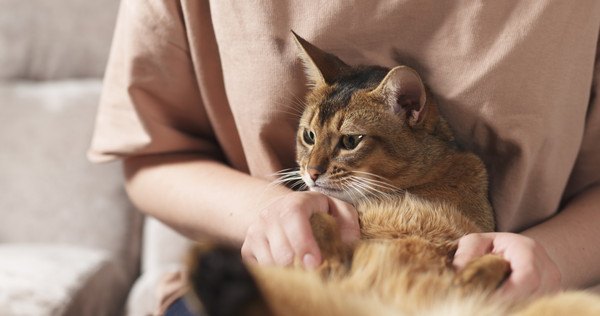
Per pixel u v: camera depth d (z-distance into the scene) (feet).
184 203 3.39
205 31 3.37
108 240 4.94
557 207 3.40
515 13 2.96
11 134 5.08
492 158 3.18
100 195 4.98
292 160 3.41
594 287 3.31
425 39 3.06
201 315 2.14
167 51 3.42
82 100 5.12
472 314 2.30
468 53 2.99
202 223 3.33
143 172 3.59
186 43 3.41
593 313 2.30
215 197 3.32
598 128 3.32
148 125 3.52
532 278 2.56
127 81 3.48
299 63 3.17
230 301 2.15
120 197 5.01
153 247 4.91
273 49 3.16
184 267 2.19
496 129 3.04
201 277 2.16
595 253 3.24
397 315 2.25
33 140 5.06
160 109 3.54
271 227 2.70
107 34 5.24
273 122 3.24
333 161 3.18
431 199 3.06
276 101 3.20
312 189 3.21
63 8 5.24
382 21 3.07
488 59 2.98
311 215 2.74
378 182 3.14
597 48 3.18
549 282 2.65
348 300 2.27
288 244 2.65
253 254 2.75
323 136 3.20
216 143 3.73
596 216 3.32
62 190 4.98
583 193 3.47
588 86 3.17
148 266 4.91
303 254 2.59
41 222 4.95
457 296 2.35
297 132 3.30
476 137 3.15
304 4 3.12
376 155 3.16
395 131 3.17
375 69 3.25
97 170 5.01
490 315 2.30
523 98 3.00
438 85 3.08
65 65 5.25
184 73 3.46
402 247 2.65
